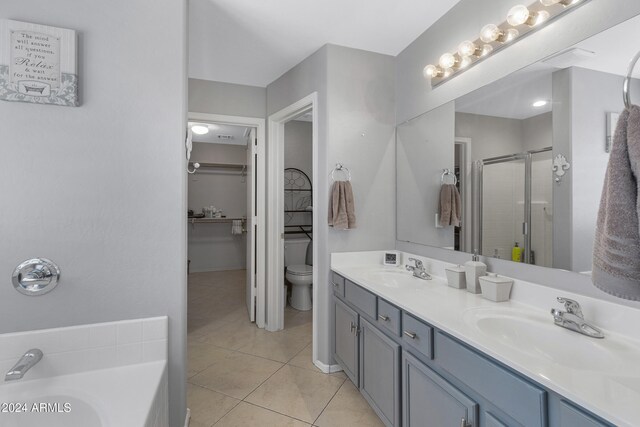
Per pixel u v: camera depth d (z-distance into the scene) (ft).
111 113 4.43
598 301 3.68
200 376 7.30
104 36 4.39
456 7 6.04
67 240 4.27
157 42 4.62
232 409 6.12
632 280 2.35
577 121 4.00
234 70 8.93
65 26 4.21
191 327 10.24
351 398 6.50
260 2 5.98
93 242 4.38
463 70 5.88
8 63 3.92
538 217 4.51
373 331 5.60
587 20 3.88
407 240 7.54
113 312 4.48
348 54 7.55
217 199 18.51
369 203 7.77
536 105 4.54
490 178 5.32
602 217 2.55
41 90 4.04
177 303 4.76
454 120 6.10
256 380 7.16
